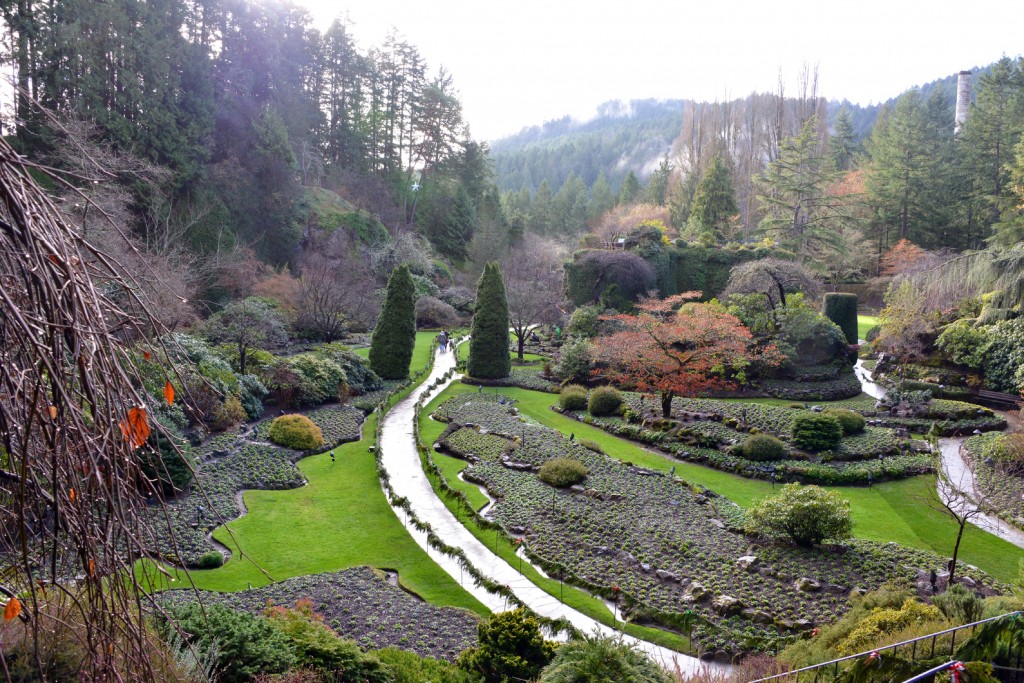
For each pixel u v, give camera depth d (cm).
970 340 3466
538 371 4222
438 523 1917
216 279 4562
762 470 2397
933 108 7425
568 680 870
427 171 9319
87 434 227
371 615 1387
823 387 3494
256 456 2341
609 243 5456
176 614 872
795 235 5816
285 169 6288
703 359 3047
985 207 5866
